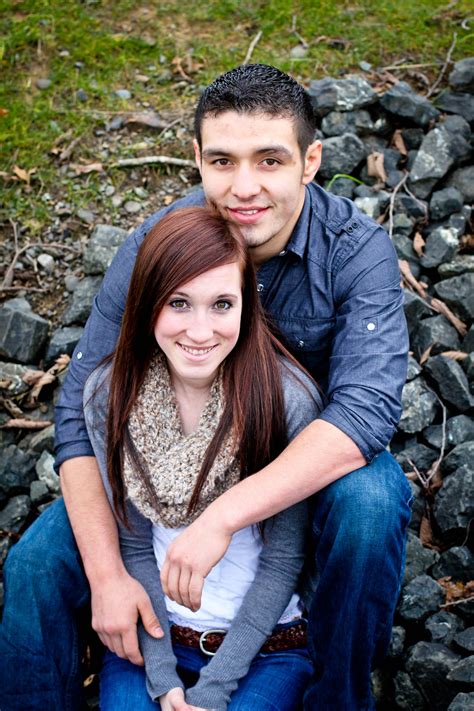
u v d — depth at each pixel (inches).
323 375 101.2
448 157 140.8
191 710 82.7
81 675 92.1
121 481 87.4
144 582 88.7
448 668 96.5
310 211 97.0
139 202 143.8
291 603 91.7
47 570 86.7
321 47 160.2
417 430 119.9
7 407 128.7
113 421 86.4
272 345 91.1
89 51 160.7
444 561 107.5
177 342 82.1
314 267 95.3
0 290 137.6
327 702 88.3
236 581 87.9
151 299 80.8
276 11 166.1
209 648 88.3
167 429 86.6
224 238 80.6
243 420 84.3
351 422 83.9
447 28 162.9
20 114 152.9
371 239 95.2
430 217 138.7
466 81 150.0
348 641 84.6
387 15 164.9
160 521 85.7
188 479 84.2
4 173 146.5
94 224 142.3
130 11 169.3
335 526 83.0
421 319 129.5
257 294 85.5
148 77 158.1
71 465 91.9
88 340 97.9
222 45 162.4
